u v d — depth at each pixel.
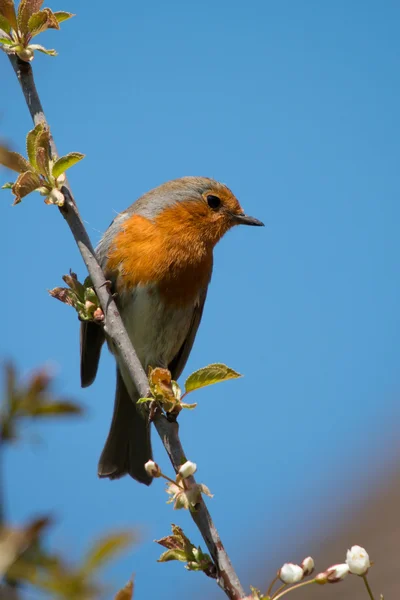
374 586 13.59
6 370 2.72
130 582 3.84
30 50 6.63
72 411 2.75
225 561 5.36
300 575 4.92
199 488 5.43
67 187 6.71
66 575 2.56
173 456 6.05
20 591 2.51
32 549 2.56
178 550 5.45
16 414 2.69
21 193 6.31
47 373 2.73
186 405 6.06
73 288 6.89
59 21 6.84
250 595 5.01
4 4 6.54
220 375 5.98
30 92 6.72
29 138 6.36
